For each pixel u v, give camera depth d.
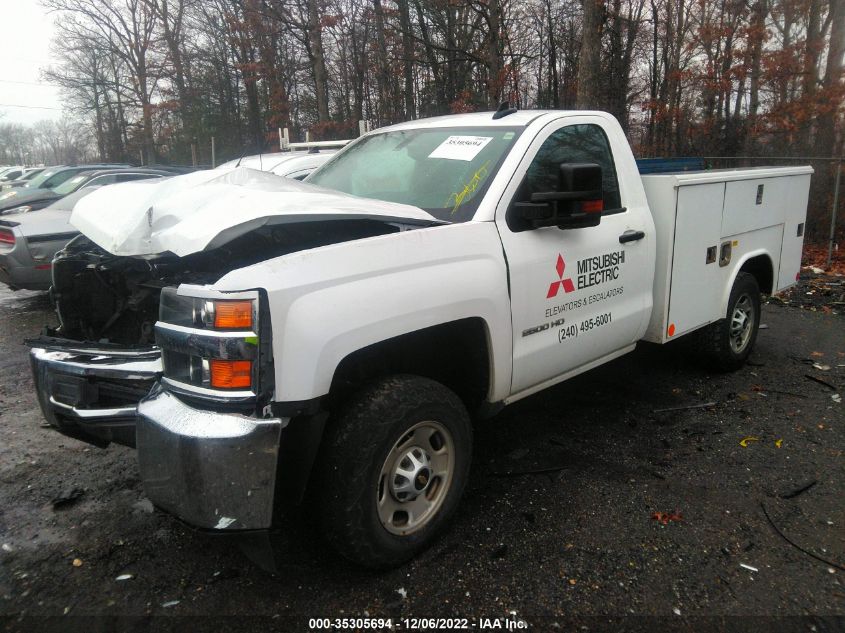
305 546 2.97
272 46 28.75
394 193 3.54
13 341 6.54
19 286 7.27
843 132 16.02
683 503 3.30
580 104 12.57
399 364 3.03
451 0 20.06
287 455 2.49
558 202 3.15
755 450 3.89
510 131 3.51
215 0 32.00
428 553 2.90
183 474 2.26
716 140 18.25
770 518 3.15
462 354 3.16
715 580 2.70
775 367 5.43
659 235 4.12
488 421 4.36
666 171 5.75
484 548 2.94
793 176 5.38
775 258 5.36
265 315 2.28
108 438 2.82
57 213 7.52
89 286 3.20
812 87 16.59
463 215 3.15
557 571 2.77
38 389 2.96
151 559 2.88
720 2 19.17
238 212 2.56
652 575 2.74
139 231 2.80
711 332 4.93
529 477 3.59
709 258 4.51
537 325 3.29
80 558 2.88
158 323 2.46
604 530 3.07
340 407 2.63
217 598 2.62
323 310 2.39
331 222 2.94
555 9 24.80
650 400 4.71
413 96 24.00
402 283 2.65
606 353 3.90
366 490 2.57
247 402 2.27
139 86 40.34
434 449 2.92
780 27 19.09
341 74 29.58
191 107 36.88
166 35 36.47
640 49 24.20
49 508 3.32
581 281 3.53
